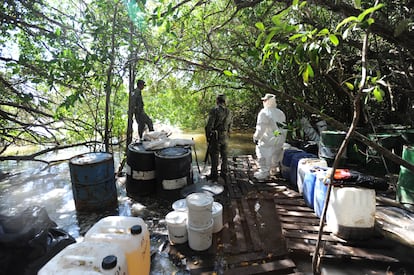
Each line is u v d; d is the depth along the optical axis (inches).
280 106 255.1
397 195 133.2
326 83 208.1
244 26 164.4
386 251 95.0
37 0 136.2
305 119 226.1
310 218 121.5
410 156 124.5
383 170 175.5
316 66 42.7
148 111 301.3
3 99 149.3
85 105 209.2
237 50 129.6
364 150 183.9
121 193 164.7
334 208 105.0
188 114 349.4
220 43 155.6
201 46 113.7
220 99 169.6
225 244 106.5
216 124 171.5
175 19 89.4
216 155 175.5
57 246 88.1
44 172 208.4
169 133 191.9
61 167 222.4
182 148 165.3
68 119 162.6
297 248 99.1
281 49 42.3
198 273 90.6
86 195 138.5
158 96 284.4
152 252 103.0
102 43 138.0
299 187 148.5
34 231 82.0
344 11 73.7
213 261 96.5
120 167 200.7
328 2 75.0
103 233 69.3
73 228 124.3
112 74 153.0
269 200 145.6
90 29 135.5
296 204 137.3
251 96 319.3
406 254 93.2
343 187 103.5
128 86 217.8
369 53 137.3
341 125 44.2
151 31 145.4
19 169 217.0
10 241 75.9
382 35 67.6
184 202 123.3
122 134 233.1
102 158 144.3
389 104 230.4
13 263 76.6
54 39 133.3
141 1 74.1
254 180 176.2
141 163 155.4
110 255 51.9
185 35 123.5
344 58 150.0
